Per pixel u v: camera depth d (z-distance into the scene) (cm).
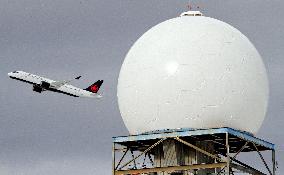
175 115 6588
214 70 6569
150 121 6706
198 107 6544
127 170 6825
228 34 6781
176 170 6681
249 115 6731
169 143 6769
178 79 6562
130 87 6812
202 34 6712
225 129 6469
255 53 6881
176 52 6631
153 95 6644
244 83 6650
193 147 6606
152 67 6675
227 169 6456
